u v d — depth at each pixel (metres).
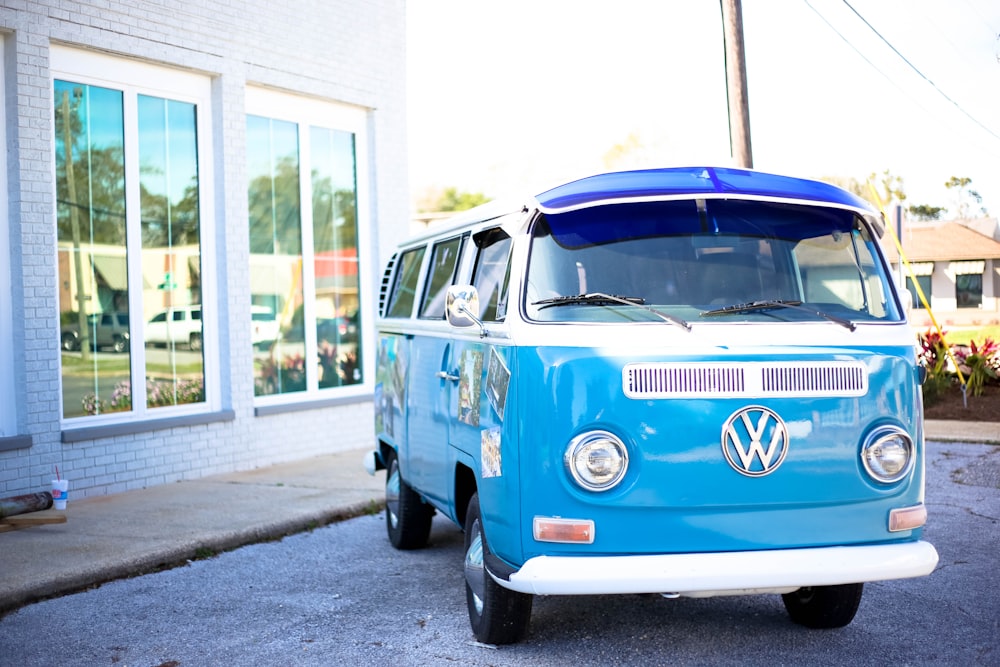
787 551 4.75
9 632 6.02
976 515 8.86
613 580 4.56
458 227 6.64
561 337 4.80
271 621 6.17
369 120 13.45
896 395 4.96
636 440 4.68
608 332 4.80
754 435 4.73
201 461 10.97
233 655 5.55
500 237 5.73
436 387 6.57
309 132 12.77
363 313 13.54
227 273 11.34
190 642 5.79
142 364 10.54
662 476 4.68
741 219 5.28
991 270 29.84
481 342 5.50
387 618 6.19
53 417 9.41
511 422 4.88
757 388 4.75
